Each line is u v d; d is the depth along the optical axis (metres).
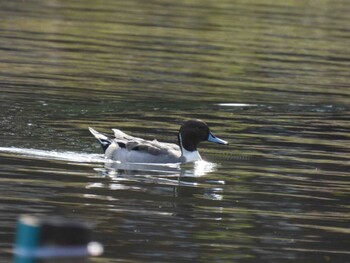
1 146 16.23
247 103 22.11
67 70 24.72
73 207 13.07
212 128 19.17
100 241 11.71
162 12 37.91
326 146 18.12
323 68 28.22
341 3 45.66
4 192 13.55
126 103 21.17
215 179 15.23
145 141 16.56
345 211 13.79
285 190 14.73
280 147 17.81
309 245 12.13
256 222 12.98
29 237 7.45
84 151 16.52
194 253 11.53
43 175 14.66
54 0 39.09
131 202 13.52
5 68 24.19
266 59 29.08
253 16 38.69
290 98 23.12
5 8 35.59
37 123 18.33
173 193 14.17
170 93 22.69
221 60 28.27
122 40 30.55
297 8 42.50
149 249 11.55
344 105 22.67
